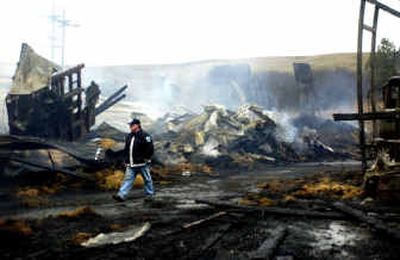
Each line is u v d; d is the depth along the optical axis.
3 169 11.77
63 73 17.11
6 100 16.33
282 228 6.46
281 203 8.93
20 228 6.40
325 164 21.08
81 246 5.58
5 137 12.46
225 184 13.30
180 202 9.55
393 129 9.84
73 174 12.46
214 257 5.02
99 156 13.67
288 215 7.64
